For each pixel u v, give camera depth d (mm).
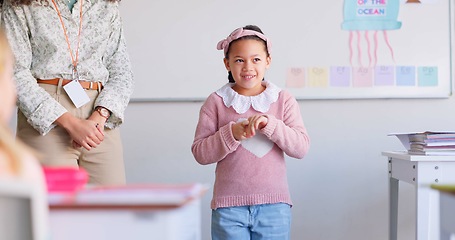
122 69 2004
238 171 1901
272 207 1892
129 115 2674
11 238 763
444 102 2686
